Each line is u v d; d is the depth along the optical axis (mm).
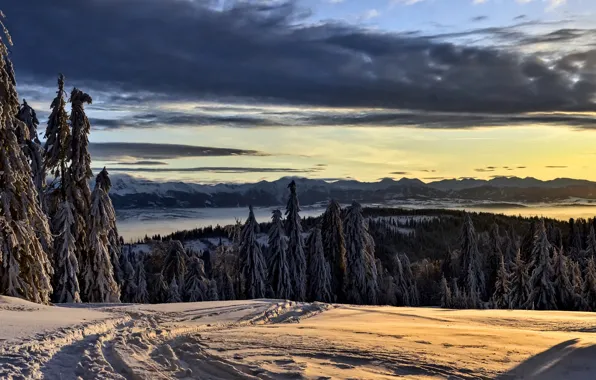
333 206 54688
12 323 11688
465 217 67312
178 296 47594
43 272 23188
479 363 9180
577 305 45469
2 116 21922
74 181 31328
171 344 11422
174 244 54844
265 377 8023
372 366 9023
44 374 7602
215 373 8484
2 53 21984
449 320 18500
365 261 54625
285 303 25469
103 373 7941
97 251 31672
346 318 19656
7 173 22125
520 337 12273
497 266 66250
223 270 58094
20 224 22203
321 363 9195
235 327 16312
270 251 50656
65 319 13844
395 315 20953
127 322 15141
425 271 80625
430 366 8969
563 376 8188
